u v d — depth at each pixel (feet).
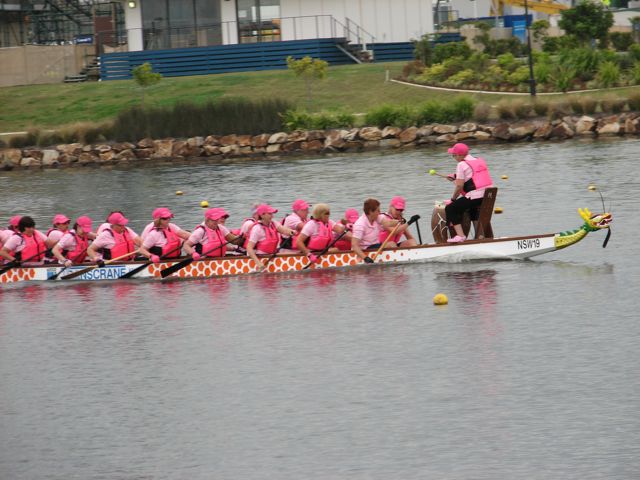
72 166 480.64
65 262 210.59
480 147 438.81
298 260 203.31
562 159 368.68
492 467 108.88
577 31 601.21
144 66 544.62
